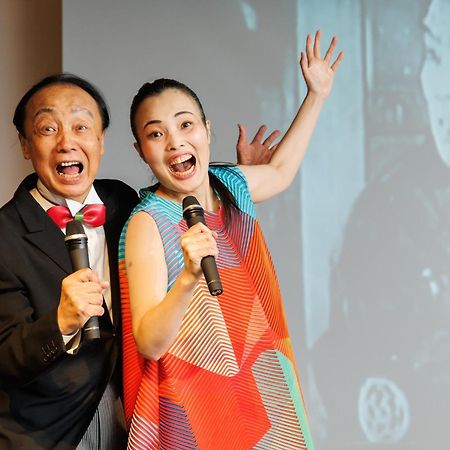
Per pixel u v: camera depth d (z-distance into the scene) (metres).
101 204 3.30
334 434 5.16
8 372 3.06
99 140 3.35
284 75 5.25
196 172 3.30
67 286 2.89
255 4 5.27
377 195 5.23
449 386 5.17
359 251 5.21
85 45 5.24
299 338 5.19
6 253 3.18
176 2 5.28
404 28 5.29
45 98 3.29
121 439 3.32
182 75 5.25
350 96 5.25
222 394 3.22
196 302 3.23
